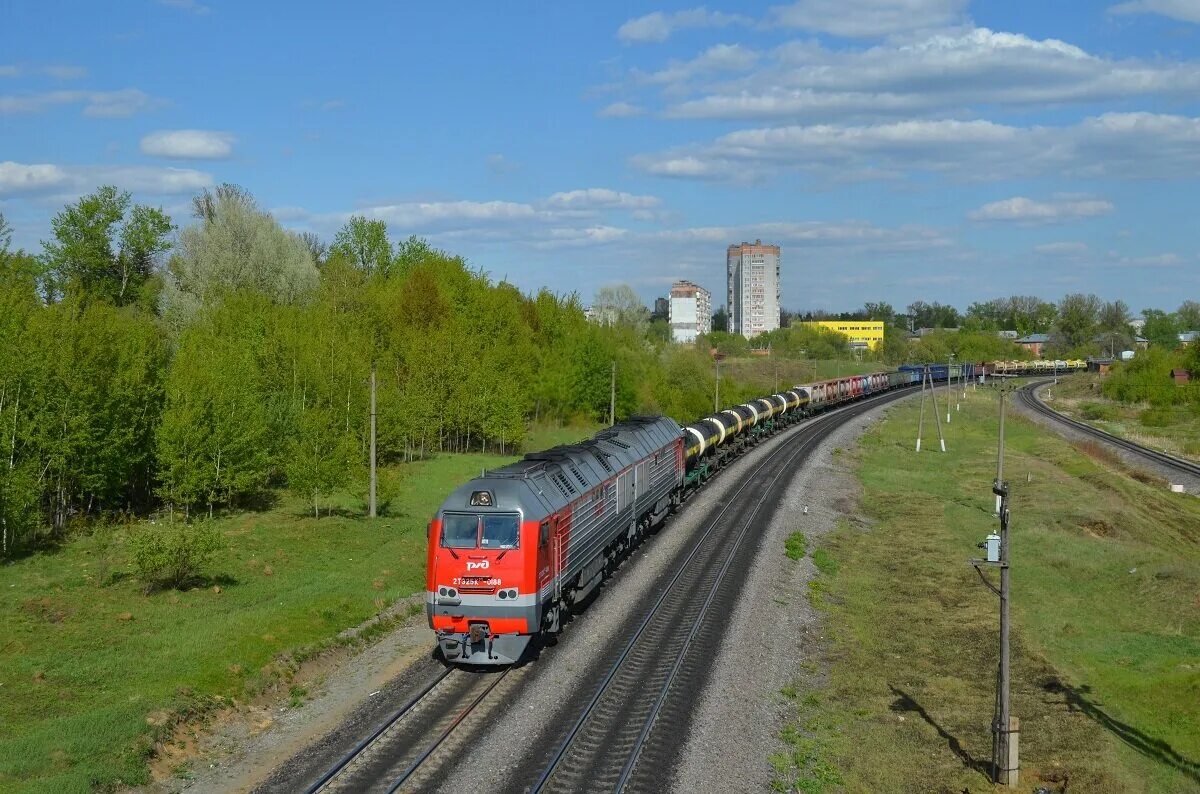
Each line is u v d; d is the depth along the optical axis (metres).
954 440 77.50
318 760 17.25
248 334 52.53
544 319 87.44
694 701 20.61
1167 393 107.75
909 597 32.19
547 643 24.52
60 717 18.08
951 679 23.83
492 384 62.34
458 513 22.66
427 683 21.33
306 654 22.66
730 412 62.09
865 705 21.88
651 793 16.39
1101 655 26.62
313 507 42.62
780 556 35.72
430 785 16.30
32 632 23.11
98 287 73.88
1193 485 62.25
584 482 27.89
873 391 115.31
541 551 22.88
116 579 28.95
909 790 17.61
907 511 48.00
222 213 71.00
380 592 28.89
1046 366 165.75
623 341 92.94
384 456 55.34
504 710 19.78
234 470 39.91
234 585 28.78
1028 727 20.97
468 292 76.12
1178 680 23.84
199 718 18.84
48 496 36.72
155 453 39.66
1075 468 64.50
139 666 20.95
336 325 55.78
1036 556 38.41
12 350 34.41
